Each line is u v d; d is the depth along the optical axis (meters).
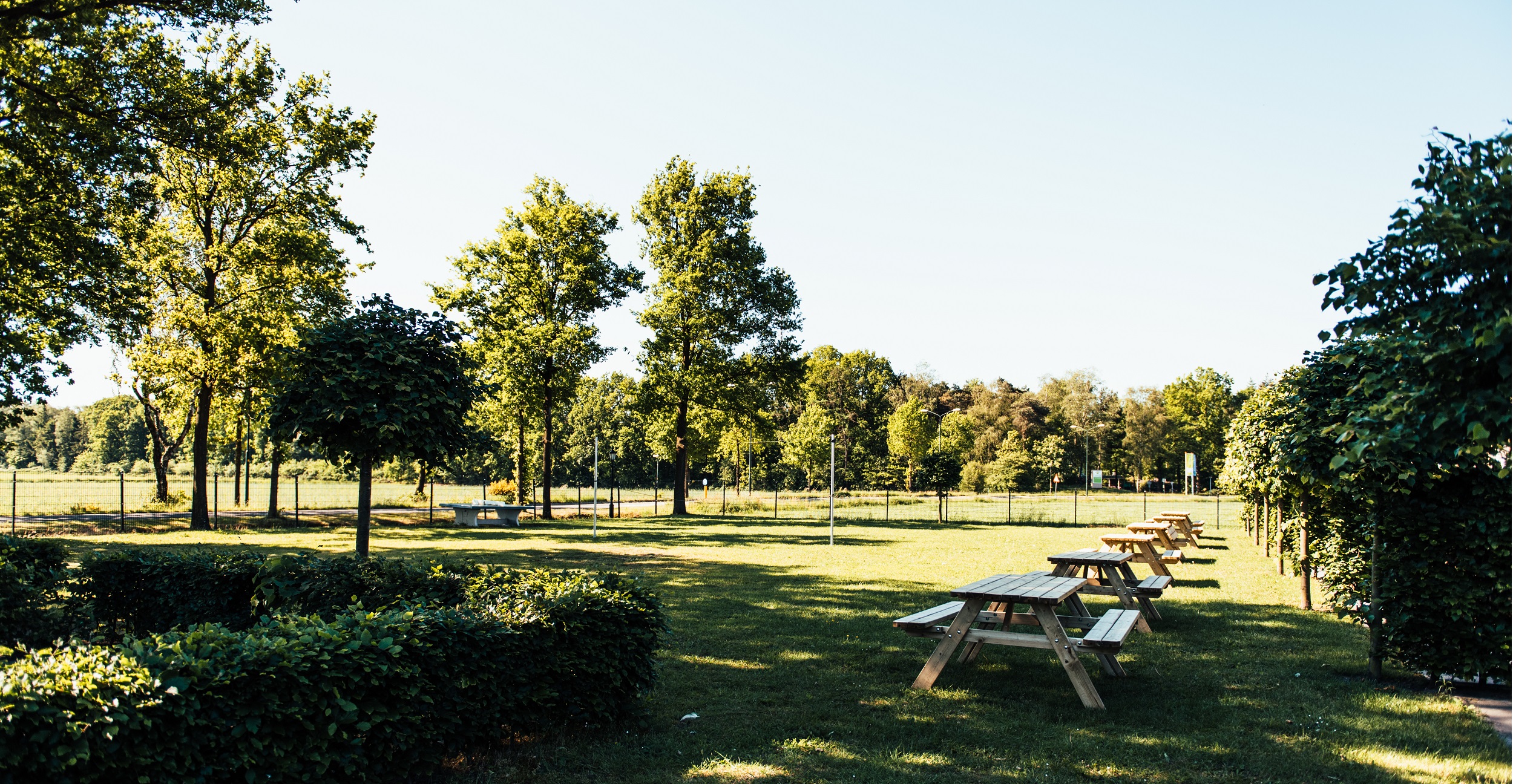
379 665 4.49
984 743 5.66
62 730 3.45
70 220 16.95
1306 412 8.48
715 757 5.36
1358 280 3.96
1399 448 3.99
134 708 3.68
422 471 9.71
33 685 3.52
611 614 5.89
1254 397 13.34
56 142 15.24
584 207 33.69
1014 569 16.22
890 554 19.45
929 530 28.41
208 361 24.27
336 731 4.28
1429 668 6.93
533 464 45.84
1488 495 6.71
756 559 18.12
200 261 25.73
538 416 35.50
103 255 17.94
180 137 16.45
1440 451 3.83
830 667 7.84
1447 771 5.07
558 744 5.50
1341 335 4.14
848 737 5.79
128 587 8.13
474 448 9.80
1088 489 81.00
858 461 81.62
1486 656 6.68
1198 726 6.02
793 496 61.16
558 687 5.64
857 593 12.79
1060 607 11.64
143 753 3.67
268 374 23.92
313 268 25.09
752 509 42.28
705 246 35.78
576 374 33.25
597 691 5.80
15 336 17.39
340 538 22.97
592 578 6.41
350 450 8.77
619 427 73.69
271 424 8.96
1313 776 5.05
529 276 32.28
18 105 14.98
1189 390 79.06
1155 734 5.83
